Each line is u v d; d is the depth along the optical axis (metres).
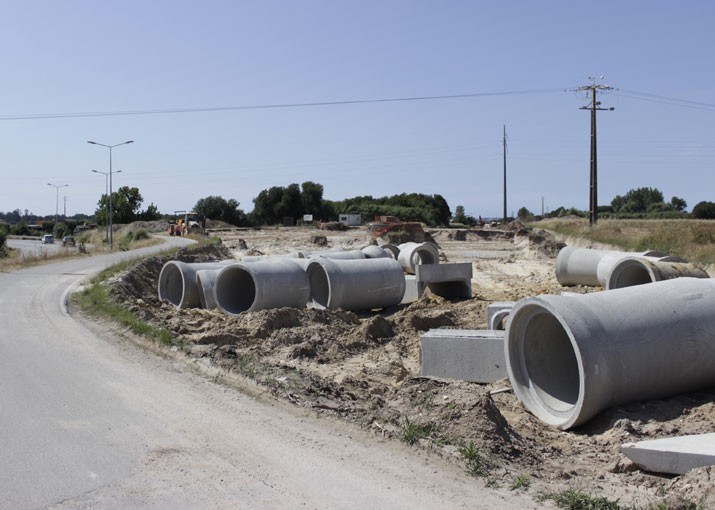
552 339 10.37
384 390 10.56
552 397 9.62
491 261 42.81
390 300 21.62
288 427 8.00
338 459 6.99
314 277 21.64
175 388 9.73
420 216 117.88
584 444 8.20
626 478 6.90
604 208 133.12
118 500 5.93
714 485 5.98
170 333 14.33
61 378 10.27
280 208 122.31
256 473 6.59
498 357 11.17
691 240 35.66
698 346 9.30
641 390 9.12
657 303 9.47
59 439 7.47
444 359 11.52
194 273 21.56
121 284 21.88
